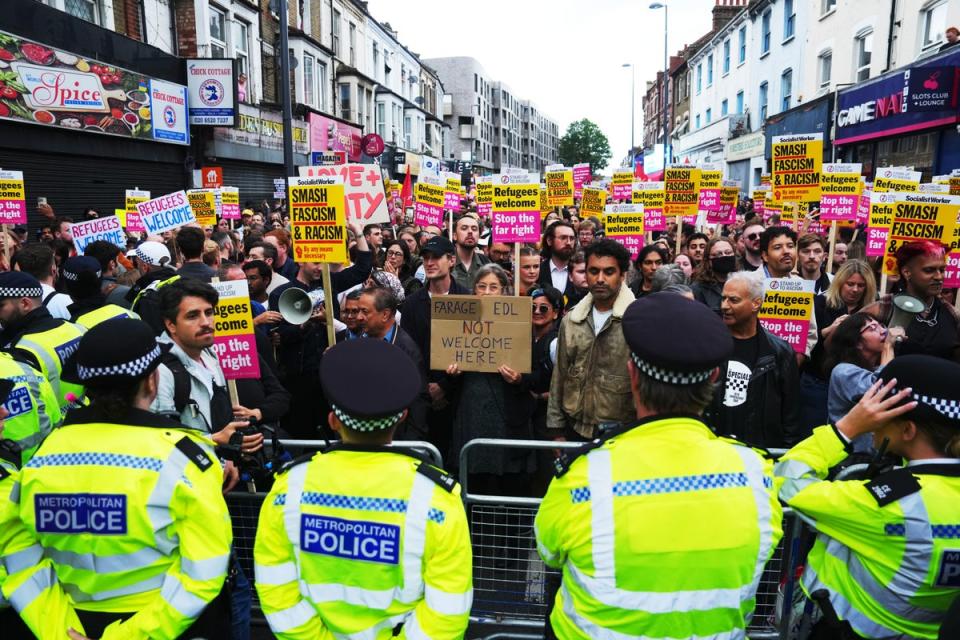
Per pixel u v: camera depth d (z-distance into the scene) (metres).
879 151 17.73
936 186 7.74
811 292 4.30
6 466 2.44
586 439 3.86
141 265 6.44
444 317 4.11
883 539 1.94
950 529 1.88
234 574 2.72
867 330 3.31
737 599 1.74
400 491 1.93
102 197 14.47
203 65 16.97
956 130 13.92
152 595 2.09
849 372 3.08
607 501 1.73
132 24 15.80
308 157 25.64
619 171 12.98
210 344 3.01
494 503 3.36
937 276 4.38
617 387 3.73
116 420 2.10
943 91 13.23
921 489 1.90
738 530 1.72
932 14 15.53
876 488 1.93
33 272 5.34
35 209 12.44
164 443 2.07
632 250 8.06
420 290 5.00
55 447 2.06
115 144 14.65
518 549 3.49
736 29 30.03
